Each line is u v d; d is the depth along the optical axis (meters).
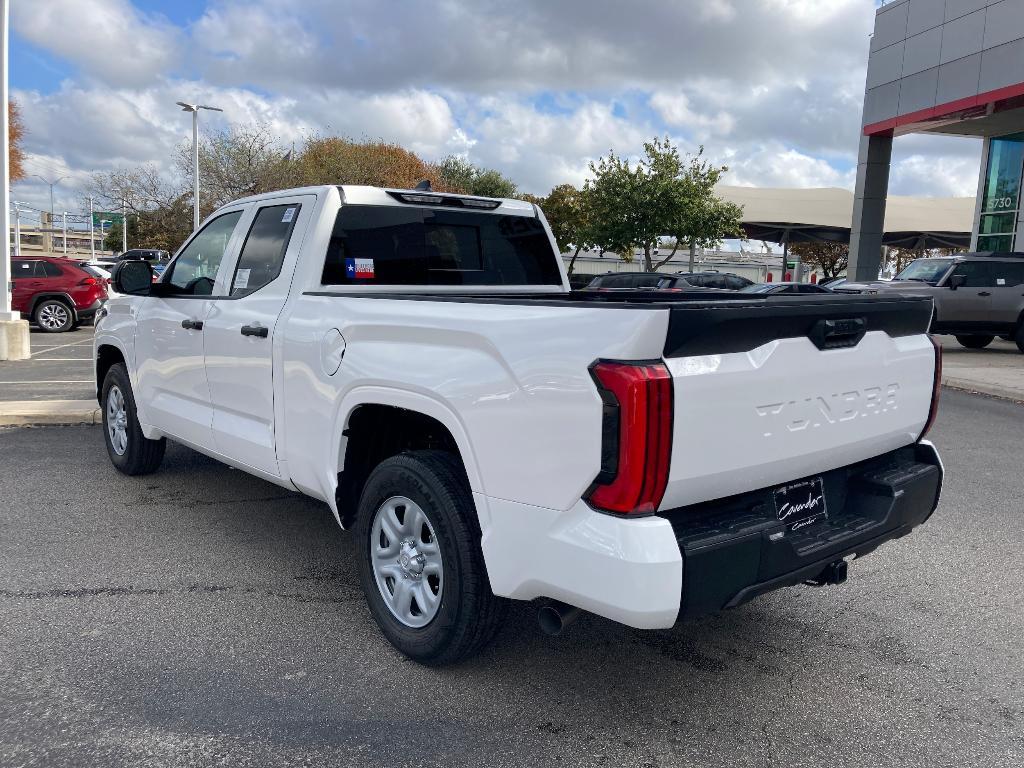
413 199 4.47
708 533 2.62
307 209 4.12
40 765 2.63
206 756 2.70
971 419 9.53
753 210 39.62
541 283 5.15
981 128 21.77
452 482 3.09
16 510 5.24
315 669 3.29
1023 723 3.01
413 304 3.20
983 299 16.31
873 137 23.73
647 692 3.18
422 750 2.76
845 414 3.08
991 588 4.32
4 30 13.05
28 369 12.23
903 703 3.14
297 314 3.86
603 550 2.49
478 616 3.06
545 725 2.93
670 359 2.47
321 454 3.70
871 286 16.91
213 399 4.58
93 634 3.56
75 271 19.47
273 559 4.49
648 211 34.12
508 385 2.75
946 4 19.95
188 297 4.83
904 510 3.34
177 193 40.44
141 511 5.26
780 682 3.29
